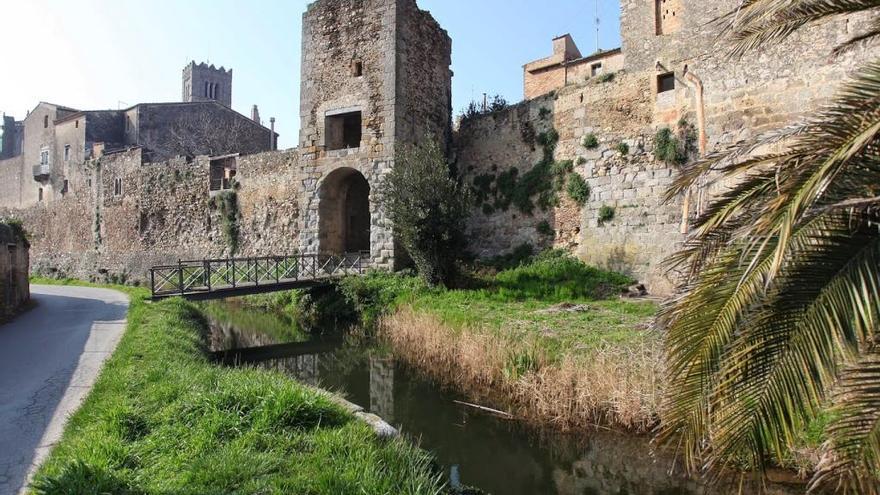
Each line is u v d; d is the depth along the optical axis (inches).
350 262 868.6
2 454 217.9
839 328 128.4
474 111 925.2
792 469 247.3
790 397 134.8
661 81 697.6
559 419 340.2
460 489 250.4
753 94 612.1
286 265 869.2
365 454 204.8
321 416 241.1
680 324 155.8
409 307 636.1
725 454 148.3
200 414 238.2
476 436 335.0
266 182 1052.5
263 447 211.6
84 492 166.9
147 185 1283.2
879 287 125.6
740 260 137.9
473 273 753.6
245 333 692.7
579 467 292.8
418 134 856.9
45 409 275.1
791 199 128.1
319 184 861.8
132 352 378.6
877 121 119.9
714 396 147.3
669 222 669.9
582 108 767.1
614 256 713.0
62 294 957.8
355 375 481.7
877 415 138.9
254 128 1673.2
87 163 1485.0
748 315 142.8
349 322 716.0
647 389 319.6
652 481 268.4
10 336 496.4
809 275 134.3
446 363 476.4
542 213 799.7
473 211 880.9
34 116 1742.1
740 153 159.8
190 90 2372.0
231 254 1087.6
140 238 1285.7
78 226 1501.0
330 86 866.8
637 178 703.1
